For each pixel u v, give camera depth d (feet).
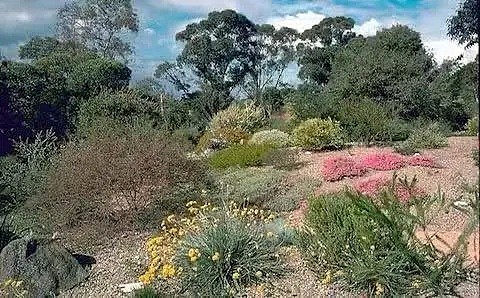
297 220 28.55
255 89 154.40
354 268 16.76
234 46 155.94
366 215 16.93
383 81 69.97
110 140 28.99
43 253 19.63
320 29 154.10
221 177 35.22
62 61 97.71
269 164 42.06
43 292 18.85
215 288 17.87
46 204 27.66
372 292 16.72
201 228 20.11
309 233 19.20
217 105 142.61
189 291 18.04
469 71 61.26
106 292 19.02
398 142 50.49
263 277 18.31
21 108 81.10
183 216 27.55
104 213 27.30
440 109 72.18
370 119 51.31
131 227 26.68
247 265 18.39
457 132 68.13
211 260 18.17
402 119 65.36
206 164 33.91
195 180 30.04
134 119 61.82
